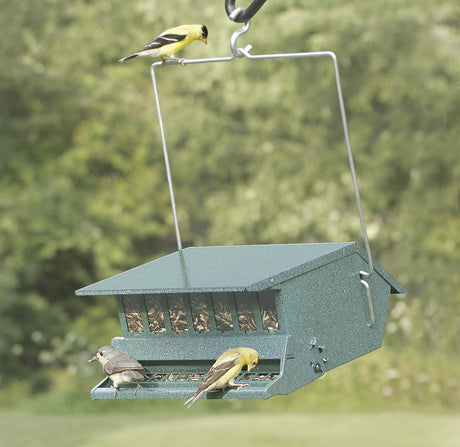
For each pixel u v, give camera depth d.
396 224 15.02
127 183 16.92
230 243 15.59
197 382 4.08
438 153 14.60
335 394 12.44
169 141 16.02
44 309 16.17
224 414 12.12
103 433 10.64
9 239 15.74
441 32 14.55
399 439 10.01
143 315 4.39
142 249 17.61
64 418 12.10
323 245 4.56
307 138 15.51
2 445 9.98
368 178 15.07
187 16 15.83
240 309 4.15
